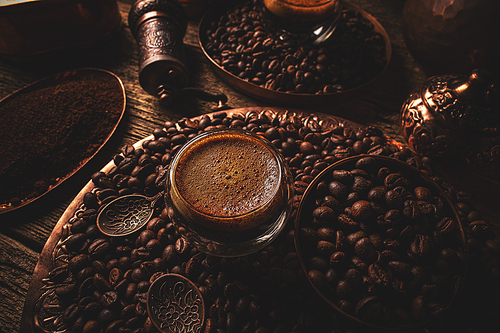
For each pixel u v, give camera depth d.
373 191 0.24
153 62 0.33
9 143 0.32
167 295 0.23
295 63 0.35
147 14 0.36
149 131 0.35
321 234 0.23
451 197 0.27
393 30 0.43
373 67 0.36
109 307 0.23
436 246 0.23
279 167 0.22
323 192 0.25
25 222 0.30
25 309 0.24
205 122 0.31
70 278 0.25
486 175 0.32
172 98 0.34
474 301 0.24
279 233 0.23
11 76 0.39
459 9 0.30
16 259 0.29
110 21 0.40
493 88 0.27
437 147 0.30
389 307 0.22
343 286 0.22
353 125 0.31
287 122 0.31
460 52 0.32
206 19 0.40
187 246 0.25
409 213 0.23
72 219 0.27
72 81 0.36
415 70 0.39
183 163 0.23
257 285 0.24
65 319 0.23
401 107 0.34
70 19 0.37
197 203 0.21
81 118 0.33
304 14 0.34
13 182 0.31
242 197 0.22
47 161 0.31
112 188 0.28
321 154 0.29
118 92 0.35
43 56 0.39
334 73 0.34
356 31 0.37
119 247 0.25
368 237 0.23
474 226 0.26
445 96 0.29
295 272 0.24
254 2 0.40
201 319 0.23
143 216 0.27
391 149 0.29
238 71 0.36
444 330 0.22
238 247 0.22
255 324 0.23
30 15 0.35
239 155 0.23
